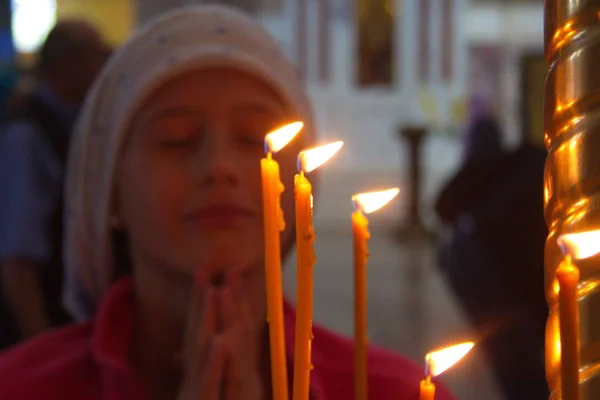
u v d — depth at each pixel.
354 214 0.47
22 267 1.64
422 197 9.77
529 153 2.06
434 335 4.29
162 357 0.78
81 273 0.90
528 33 11.66
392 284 5.92
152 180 0.74
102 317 0.77
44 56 1.73
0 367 0.81
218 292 0.68
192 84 0.75
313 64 11.48
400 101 11.45
